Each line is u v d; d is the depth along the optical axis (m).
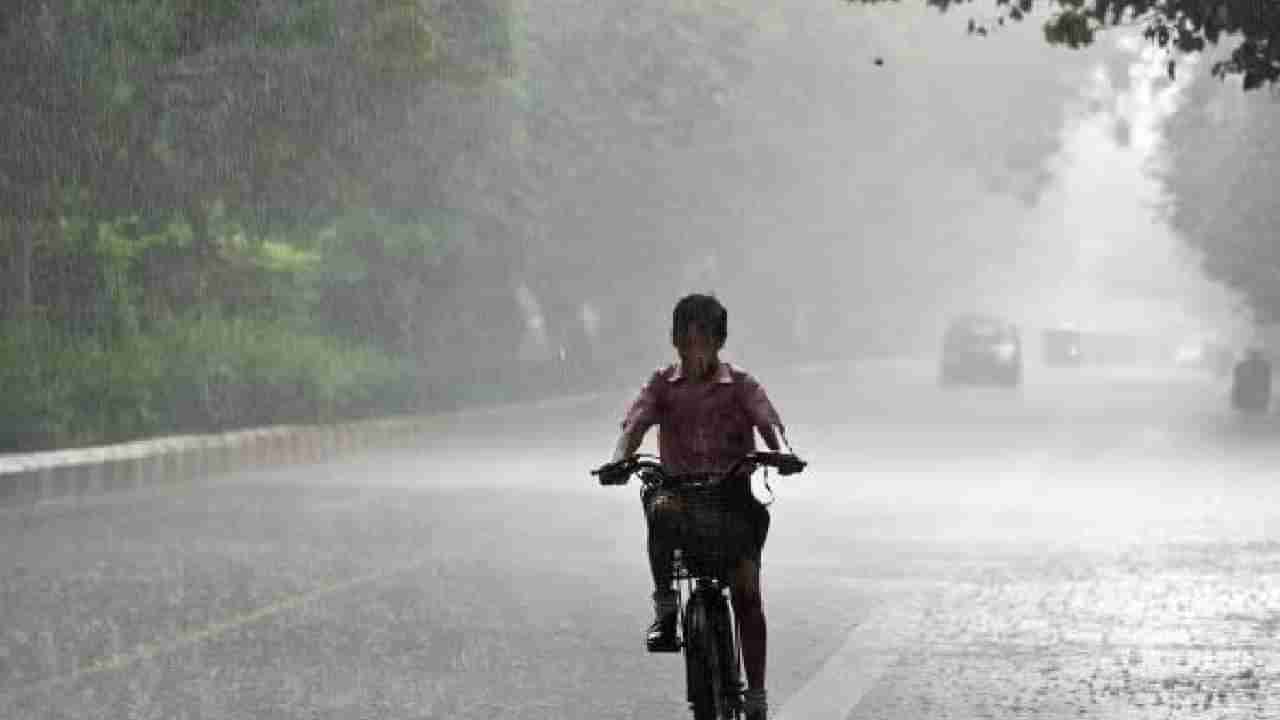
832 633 34.31
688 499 21.45
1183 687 28.61
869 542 50.56
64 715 25.91
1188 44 43.31
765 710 22.14
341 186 92.00
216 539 48.69
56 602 36.84
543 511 57.34
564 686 28.47
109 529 51.03
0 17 70.25
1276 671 30.06
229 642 32.25
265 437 77.31
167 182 81.81
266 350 93.88
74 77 71.62
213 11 72.75
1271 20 42.31
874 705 27.20
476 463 79.06
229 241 98.81
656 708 26.80
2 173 75.62
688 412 21.70
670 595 22.03
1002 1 44.88
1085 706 27.06
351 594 38.47
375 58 81.69
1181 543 50.44
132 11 71.25
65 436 66.50
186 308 94.12
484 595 38.53
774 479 72.56
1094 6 44.28
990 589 40.72
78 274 85.81
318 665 30.09
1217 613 36.97
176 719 25.70
